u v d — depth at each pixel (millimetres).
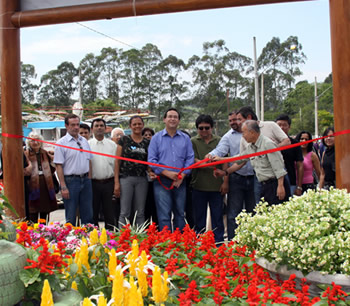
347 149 4734
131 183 6477
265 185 5531
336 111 4805
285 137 6109
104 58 74062
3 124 5922
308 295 2742
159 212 6168
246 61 77562
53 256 2373
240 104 67688
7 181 5934
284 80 80125
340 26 4707
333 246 2896
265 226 3262
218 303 2555
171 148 6219
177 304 2564
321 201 3238
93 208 7047
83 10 5457
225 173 6094
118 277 2039
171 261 3188
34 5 5777
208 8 5137
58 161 6328
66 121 6473
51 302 1874
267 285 2777
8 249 2369
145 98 71188
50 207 7152
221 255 3566
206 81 72750
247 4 4965
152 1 5230
